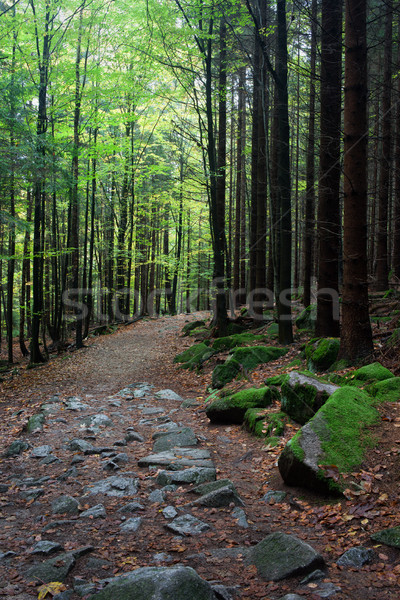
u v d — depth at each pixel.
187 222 28.14
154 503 4.72
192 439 6.89
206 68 13.20
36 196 15.12
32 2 13.90
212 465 5.70
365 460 4.57
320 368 8.62
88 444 6.90
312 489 4.55
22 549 3.85
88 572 3.40
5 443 7.36
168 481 5.23
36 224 15.37
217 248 14.59
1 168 11.12
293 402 6.79
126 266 26.48
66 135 16.84
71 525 4.25
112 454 6.46
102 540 3.94
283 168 11.30
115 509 4.62
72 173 15.12
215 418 7.91
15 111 11.64
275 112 12.70
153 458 6.05
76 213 17.62
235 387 9.34
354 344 7.76
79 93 15.39
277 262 12.70
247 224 27.27
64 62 15.66
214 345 13.91
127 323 26.22
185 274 31.62
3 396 12.31
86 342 21.08
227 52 15.15
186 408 9.36
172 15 12.71
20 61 13.85
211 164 13.84
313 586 3.03
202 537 3.91
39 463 6.27
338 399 5.35
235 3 12.04
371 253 20.72
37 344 17.38
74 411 9.30
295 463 4.64
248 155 23.05
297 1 9.51
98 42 16.58
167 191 25.44
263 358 10.95
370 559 3.29
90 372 14.52
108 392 11.70
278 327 13.34
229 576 3.28
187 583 2.93
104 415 8.57
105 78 15.67
